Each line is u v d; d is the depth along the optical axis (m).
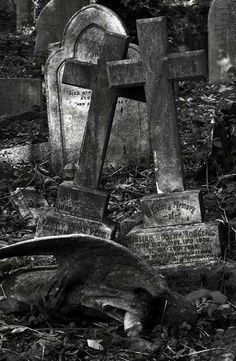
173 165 6.10
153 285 4.82
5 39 17.91
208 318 5.03
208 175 7.73
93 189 6.35
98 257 4.90
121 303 4.79
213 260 5.89
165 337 4.75
